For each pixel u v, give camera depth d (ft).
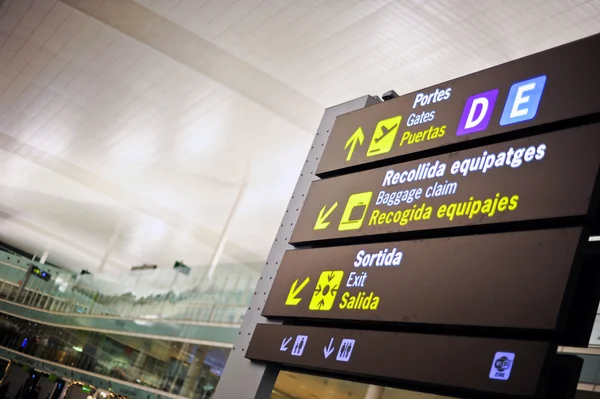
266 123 86.53
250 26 66.95
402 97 22.31
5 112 112.78
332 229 21.70
